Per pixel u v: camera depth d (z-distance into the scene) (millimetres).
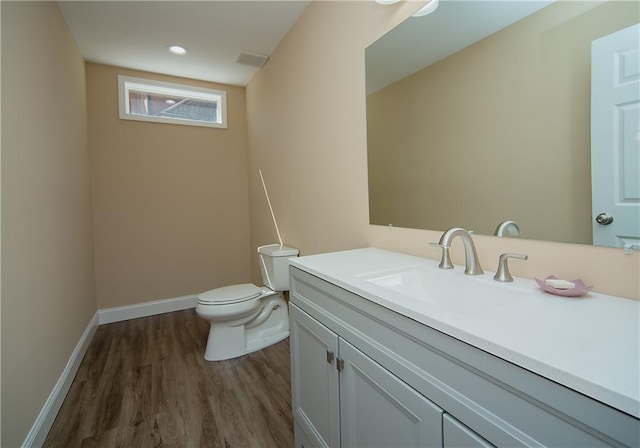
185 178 3348
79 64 2602
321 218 2055
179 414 1622
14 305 1233
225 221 3553
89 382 1932
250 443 1425
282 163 2621
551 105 885
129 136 3086
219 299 2158
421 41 1287
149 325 2908
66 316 1943
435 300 1085
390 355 824
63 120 2066
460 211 1181
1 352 1108
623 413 407
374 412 897
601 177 792
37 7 1655
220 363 2154
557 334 586
